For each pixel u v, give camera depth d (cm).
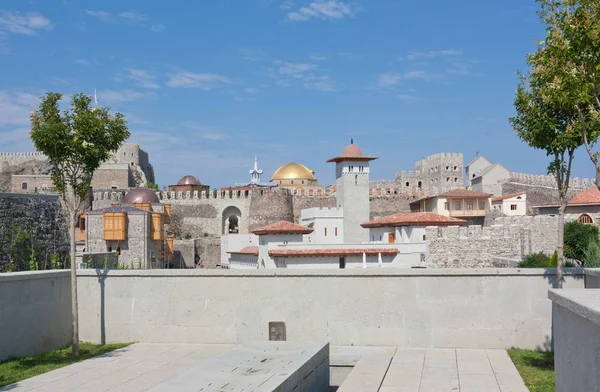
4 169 13362
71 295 1744
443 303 1609
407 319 1620
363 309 1638
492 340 1590
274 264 5494
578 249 3959
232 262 8006
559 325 970
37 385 1266
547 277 1574
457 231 4709
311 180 13712
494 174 11744
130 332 1731
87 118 1748
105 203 10638
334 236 8981
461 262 4691
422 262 5047
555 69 1428
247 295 1684
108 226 5056
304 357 1181
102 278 1753
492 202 10000
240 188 12031
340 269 1650
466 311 1599
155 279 1728
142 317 1730
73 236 1705
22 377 1331
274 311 1670
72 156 1750
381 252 5078
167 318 1719
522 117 1616
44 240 3403
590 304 785
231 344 1680
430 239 4728
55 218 3575
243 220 11438
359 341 1638
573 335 876
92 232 5119
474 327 1598
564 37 1429
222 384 979
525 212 9819
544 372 1331
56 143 1703
